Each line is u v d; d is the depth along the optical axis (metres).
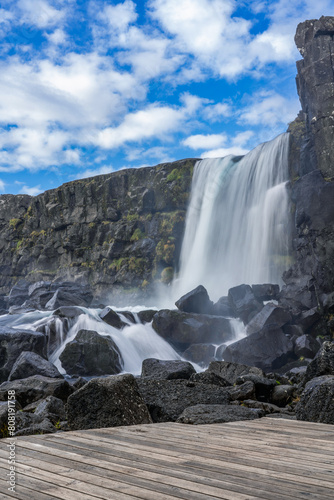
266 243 37.88
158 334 27.30
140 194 49.22
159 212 48.22
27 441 4.70
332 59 32.34
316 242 30.45
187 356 25.80
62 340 26.44
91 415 6.80
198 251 43.97
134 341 26.53
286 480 3.26
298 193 32.34
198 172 46.62
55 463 3.77
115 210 50.66
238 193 41.88
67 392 12.02
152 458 3.94
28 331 21.94
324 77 32.28
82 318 27.31
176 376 12.66
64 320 26.94
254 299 27.91
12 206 60.53
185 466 3.66
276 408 9.59
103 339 23.08
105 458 3.94
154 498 2.88
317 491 3.02
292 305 29.16
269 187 38.78
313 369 10.47
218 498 2.88
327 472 3.47
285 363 23.55
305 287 29.38
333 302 27.12
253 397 10.15
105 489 3.06
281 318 25.45
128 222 49.12
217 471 3.50
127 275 47.25
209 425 5.91
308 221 31.50
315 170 31.59
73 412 6.90
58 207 54.31
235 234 41.03
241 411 7.14
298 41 34.62
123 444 4.54
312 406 6.80
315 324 27.77
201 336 26.36
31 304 34.94
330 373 10.04
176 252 46.03
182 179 47.25
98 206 51.69
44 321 27.27
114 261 49.22
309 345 23.89
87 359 22.62
